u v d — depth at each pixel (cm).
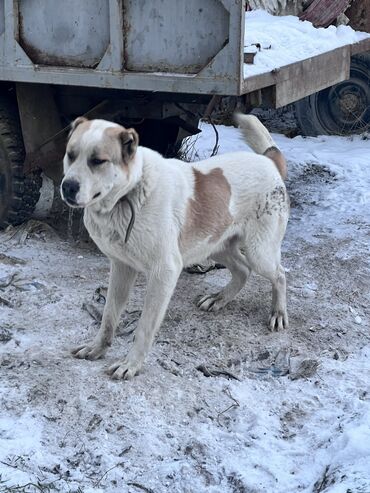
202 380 237
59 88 326
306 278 314
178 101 309
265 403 230
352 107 503
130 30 275
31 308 276
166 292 235
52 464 197
